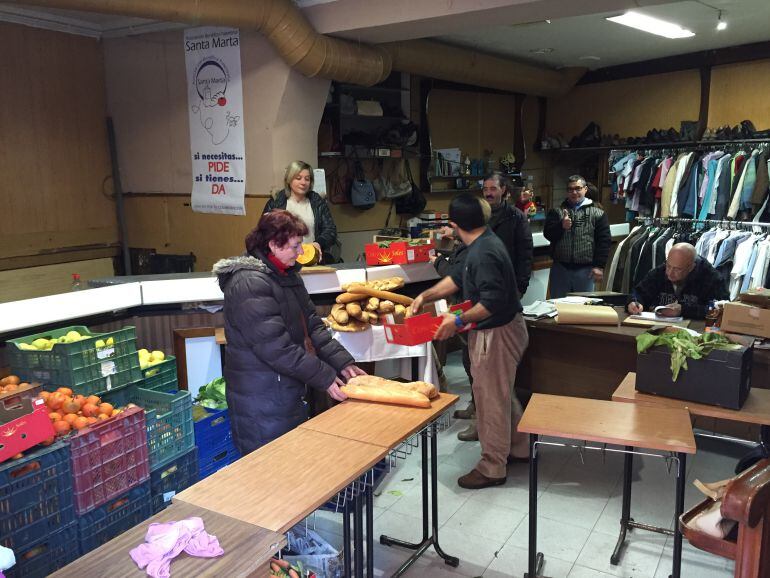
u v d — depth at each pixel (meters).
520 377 4.35
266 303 2.38
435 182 8.05
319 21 4.93
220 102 5.43
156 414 2.61
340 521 3.10
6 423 2.02
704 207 6.36
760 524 1.77
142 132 6.08
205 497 1.80
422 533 2.95
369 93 7.04
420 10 4.46
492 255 3.02
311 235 4.43
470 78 6.96
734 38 7.04
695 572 2.68
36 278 5.78
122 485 2.36
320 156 6.40
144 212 6.25
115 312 3.31
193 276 3.56
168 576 1.46
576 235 5.39
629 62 8.48
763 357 3.32
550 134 9.59
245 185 5.44
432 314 3.01
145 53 5.87
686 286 4.08
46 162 5.79
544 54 7.70
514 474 3.55
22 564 2.07
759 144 7.00
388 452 2.11
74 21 5.81
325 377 2.48
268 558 1.57
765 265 5.46
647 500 3.27
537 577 2.60
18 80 5.52
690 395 2.57
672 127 8.31
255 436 2.48
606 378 3.98
